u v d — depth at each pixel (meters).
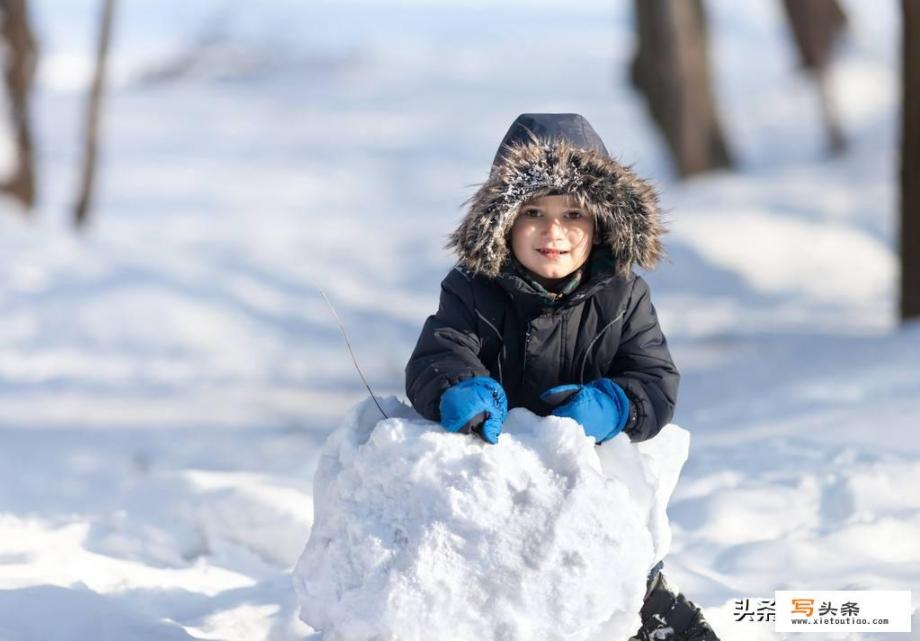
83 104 78.94
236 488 9.74
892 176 45.59
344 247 46.03
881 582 8.03
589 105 73.12
